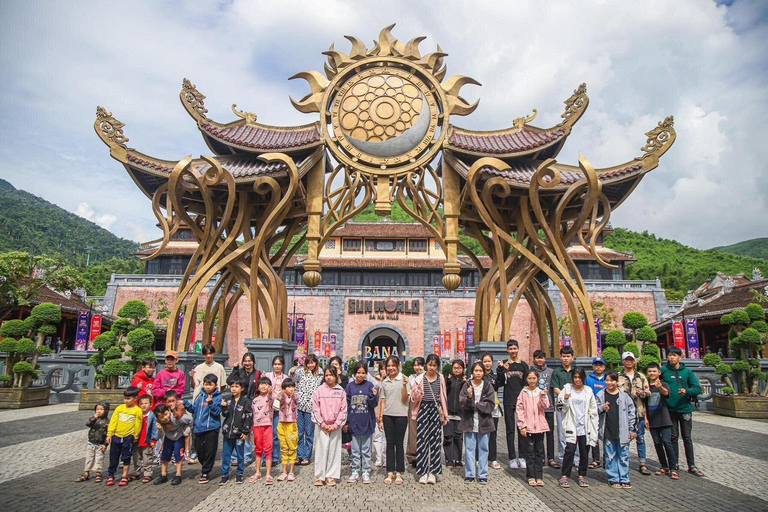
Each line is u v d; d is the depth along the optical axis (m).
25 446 11.16
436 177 14.24
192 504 7.20
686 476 9.00
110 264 81.38
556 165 14.96
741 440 12.80
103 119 13.38
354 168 13.84
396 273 48.94
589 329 13.81
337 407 8.32
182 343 13.45
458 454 9.61
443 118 13.96
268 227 13.34
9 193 129.50
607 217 13.91
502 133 15.31
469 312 45.53
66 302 38.72
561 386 9.52
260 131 15.05
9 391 17.86
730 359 29.05
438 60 14.42
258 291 13.65
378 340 59.53
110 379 18.66
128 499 7.41
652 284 44.91
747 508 7.16
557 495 7.74
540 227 15.36
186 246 48.94
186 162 12.55
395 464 8.37
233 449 9.21
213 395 8.43
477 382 8.61
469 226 15.95
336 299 45.72
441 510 7.00
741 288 37.41
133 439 8.20
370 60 14.08
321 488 8.08
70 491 7.78
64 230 112.12
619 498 7.62
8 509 6.88
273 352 13.18
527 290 16.25
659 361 17.64
